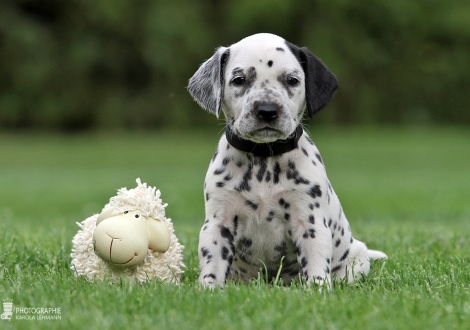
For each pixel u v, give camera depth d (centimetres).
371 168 2470
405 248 726
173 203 1447
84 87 3672
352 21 3869
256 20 3722
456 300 458
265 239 552
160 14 3591
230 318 411
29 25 3647
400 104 4053
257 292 460
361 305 433
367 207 1444
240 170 543
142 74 3762
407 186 1830
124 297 448
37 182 1906
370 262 632
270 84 536
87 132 3709
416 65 4044
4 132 3684
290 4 3694
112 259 504
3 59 3606
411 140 3316
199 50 3647
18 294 466
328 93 570
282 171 540
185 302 440
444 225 1001
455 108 4128
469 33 4034
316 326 393
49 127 3741
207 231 544
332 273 589
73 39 3662
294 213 543
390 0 3850
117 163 2634
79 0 3634
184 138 3400
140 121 3706
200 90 575
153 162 2661
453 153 2933
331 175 2205
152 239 520
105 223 508
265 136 520
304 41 3728
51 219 1127
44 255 645
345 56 3781
